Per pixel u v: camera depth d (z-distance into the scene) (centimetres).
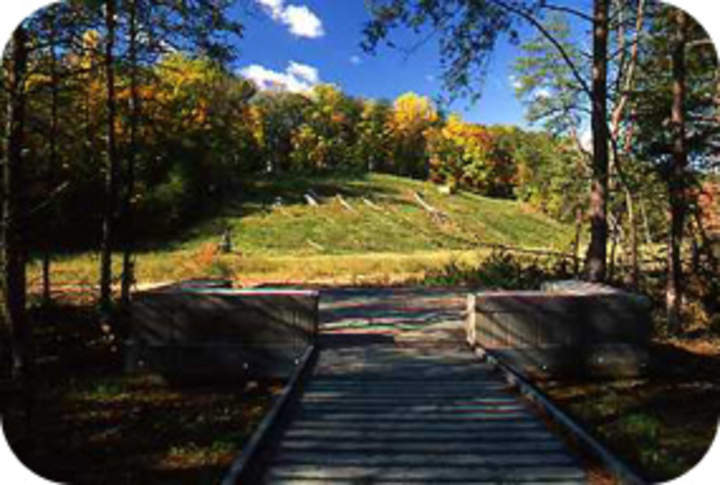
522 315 716
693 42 917
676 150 940
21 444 485
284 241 3741
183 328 711
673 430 512
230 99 4619
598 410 573
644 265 1301
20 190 630
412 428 470
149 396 645
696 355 801
